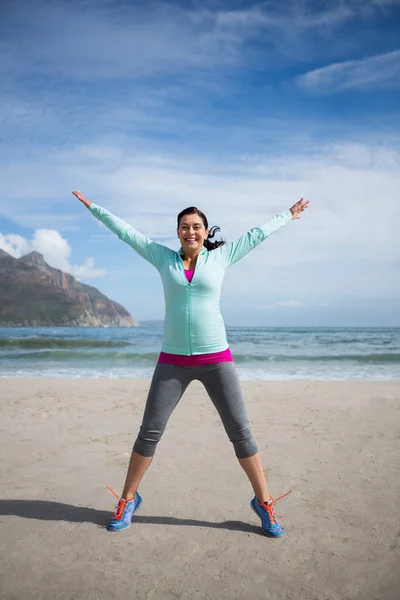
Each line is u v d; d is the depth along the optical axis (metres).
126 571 2.49
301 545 2.79
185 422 6.09
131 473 3.02
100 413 6.71
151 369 14.31
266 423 6.14
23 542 2.81
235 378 2.92
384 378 12.48
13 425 5.93
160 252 3.09
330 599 2.25
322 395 8.38
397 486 3.76
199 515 3.22
